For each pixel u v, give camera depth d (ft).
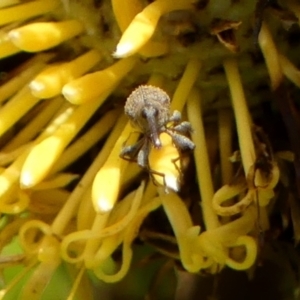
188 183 0.15
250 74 0.15
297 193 0.15
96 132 0.15
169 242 0.15
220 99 0.15
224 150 0.15
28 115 0.15
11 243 0.15
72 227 0.15
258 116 0.15
